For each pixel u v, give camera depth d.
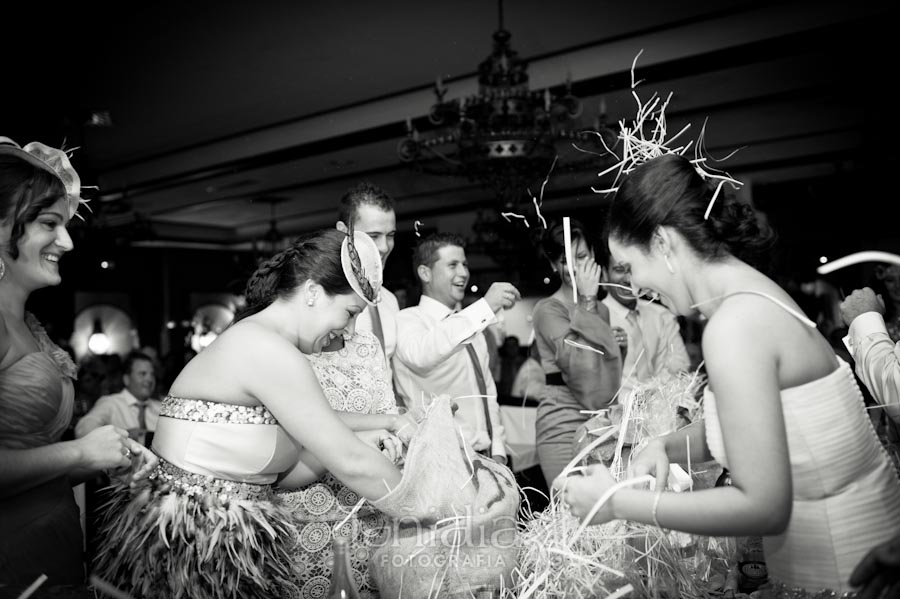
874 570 1.24
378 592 1.89
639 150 1.90
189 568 1.65
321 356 2.08
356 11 5.63
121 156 9.91
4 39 6.02
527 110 4.56
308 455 1.92
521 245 6.13
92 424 4.94
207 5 5.49
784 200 9.89
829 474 1.34
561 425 3.12
